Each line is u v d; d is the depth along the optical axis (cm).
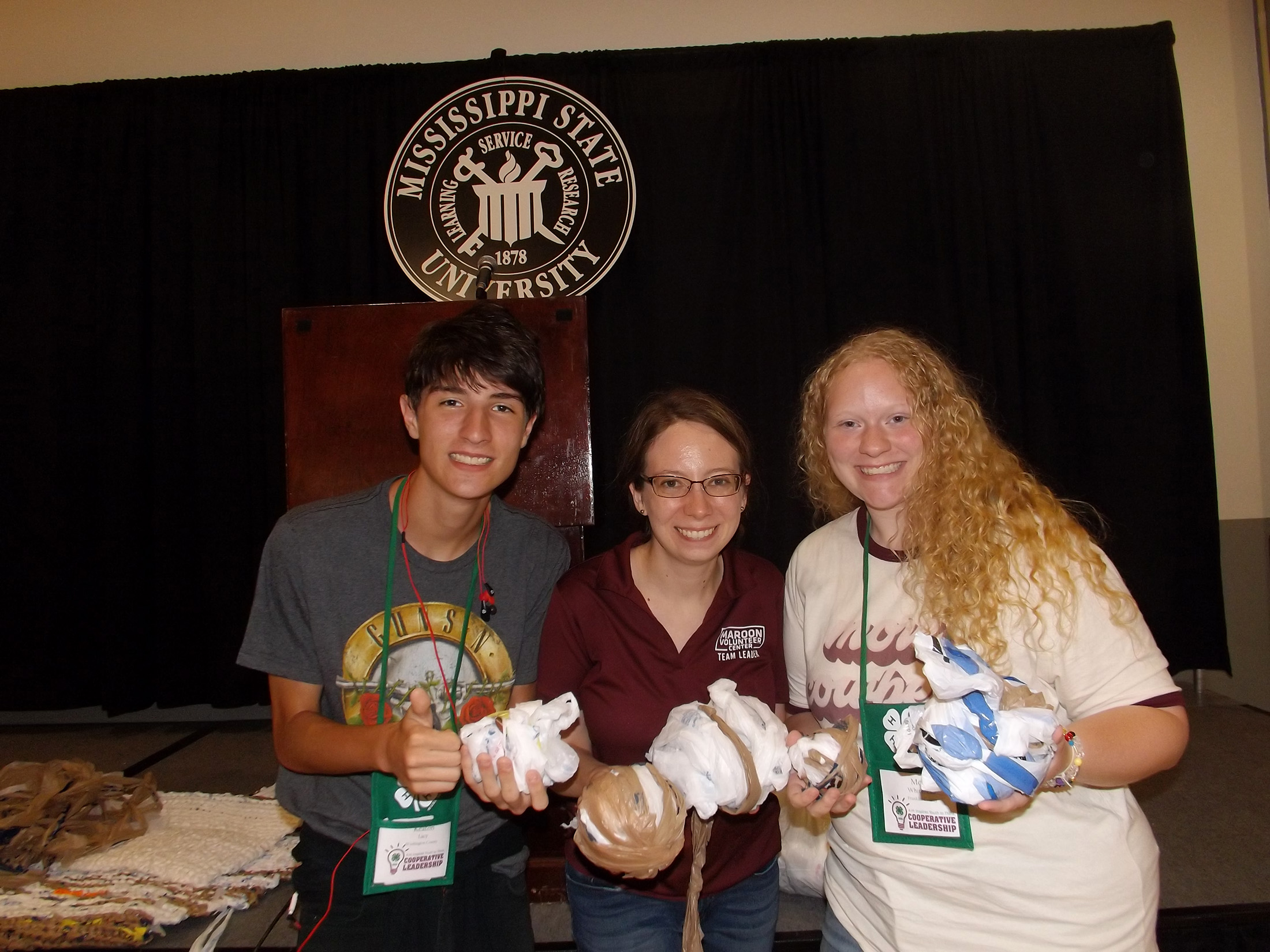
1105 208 399
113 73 432
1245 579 411
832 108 397
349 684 149
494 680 156
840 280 394
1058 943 121
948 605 127
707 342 396
